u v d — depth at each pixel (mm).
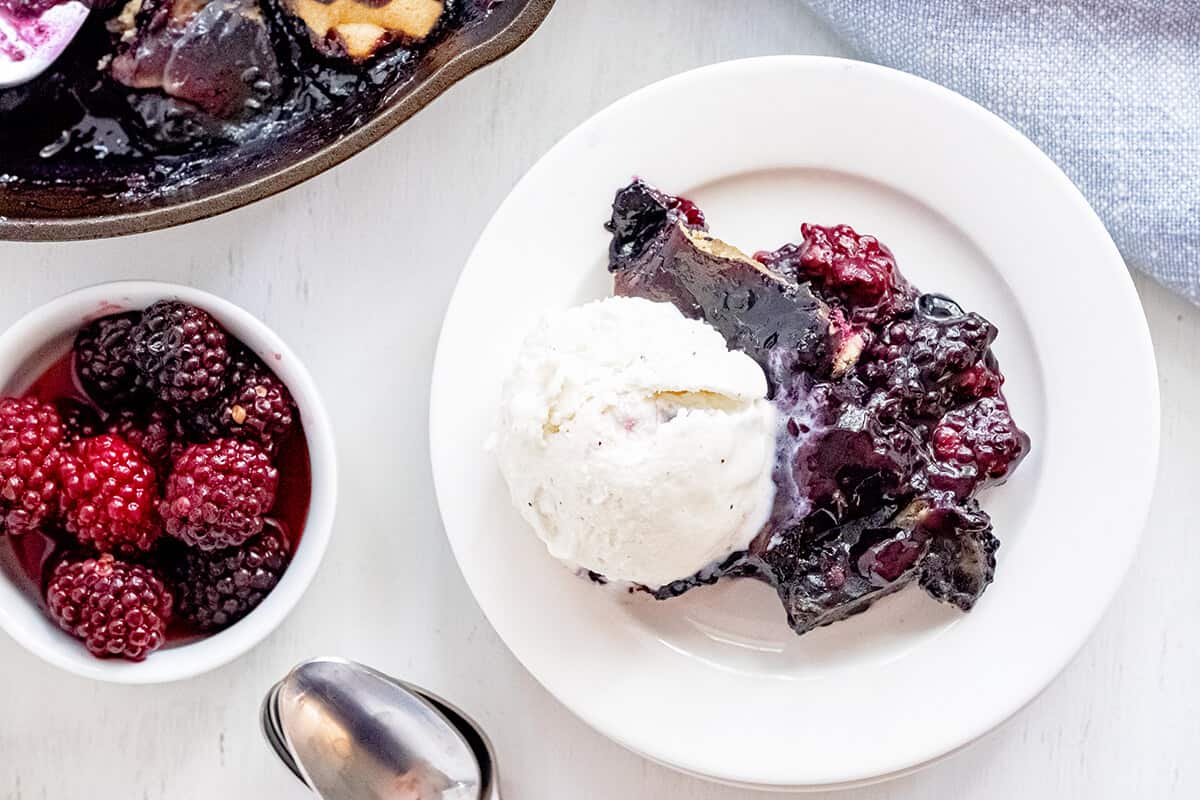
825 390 457
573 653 483
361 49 497
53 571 478
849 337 466
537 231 487
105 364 477
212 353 471
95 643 466
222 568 478
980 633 482
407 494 508
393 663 507
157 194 491
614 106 483
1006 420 474
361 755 489
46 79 495
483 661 508
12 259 506
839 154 490
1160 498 504
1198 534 502
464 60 460
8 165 494
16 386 482
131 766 508
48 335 479
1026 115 493
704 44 511
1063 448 483
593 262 490
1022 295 487
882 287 475
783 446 462
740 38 511
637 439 452
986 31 491
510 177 510
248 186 467
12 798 507
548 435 455
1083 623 479
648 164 488
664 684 484
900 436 461
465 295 485
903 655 483
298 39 497
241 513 468
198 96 495
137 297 476
